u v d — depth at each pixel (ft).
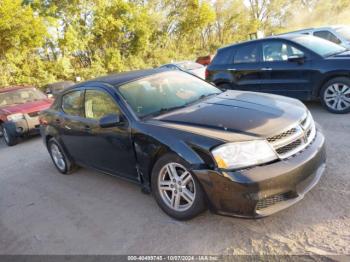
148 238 10.81
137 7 87.61
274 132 10.05
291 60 21.04
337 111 20.08
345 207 10.49
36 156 23.24
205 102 13.15
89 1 77.10
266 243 9.55
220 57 25.57
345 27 36.35
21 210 14.84
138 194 14.03
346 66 19.07
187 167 10.32
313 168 10.44
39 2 70.64
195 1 102.42
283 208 9.75
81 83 16.53
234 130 10.23
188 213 10.86
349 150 14.58
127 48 89.81
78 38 76.13
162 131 11.13
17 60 64.64
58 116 17.06
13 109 28.19
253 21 128.06
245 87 23.93
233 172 9.50
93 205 13.87
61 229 12.48
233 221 10.82
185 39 111.34
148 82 14.38
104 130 13.48
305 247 9.12
